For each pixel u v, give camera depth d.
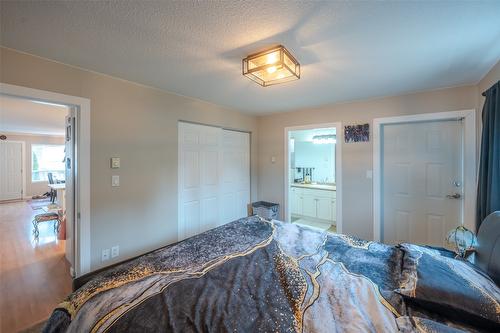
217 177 3.62
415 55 1.84
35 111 3.90
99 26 1.46
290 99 3.13
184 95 2.97
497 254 1.21
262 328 0.90
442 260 1.27
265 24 1.44
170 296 1.06
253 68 1.85
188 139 3.17
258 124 4.31
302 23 1.42
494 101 1.87
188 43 1.67
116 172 2.37
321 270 1.35
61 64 1.99
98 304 1.02
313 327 0.90
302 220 4.78
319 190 4.55
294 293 1.13
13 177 7.19
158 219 2.75
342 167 3.31
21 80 1.79
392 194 3.03
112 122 2.32
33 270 2.55
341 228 3.32
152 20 1.40
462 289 0.98
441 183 2.72
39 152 7.75
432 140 2.77
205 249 1.64
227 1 1.23
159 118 2.74
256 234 1.94
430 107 2.69
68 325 1.01
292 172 5.31
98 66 2.07
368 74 2.22
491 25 1.43
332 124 3.41
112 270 1.35
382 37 1.58
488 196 1.91
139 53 1.82
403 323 0.87
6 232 3.90
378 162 3.03
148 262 1.43
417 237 2.88
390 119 2.94
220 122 3.54
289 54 1.77
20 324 1.75
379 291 1.13
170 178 2.88
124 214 2.43
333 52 1.79
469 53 1.80
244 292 1.13
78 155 2.12
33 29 1.49
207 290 1.13
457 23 1.42
